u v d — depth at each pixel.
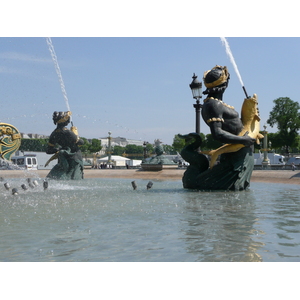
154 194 13.46
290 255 4.80
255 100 14.40
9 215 8.25
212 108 14.06
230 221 7.39
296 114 62.94
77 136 25.86
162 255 4.84
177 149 92.94
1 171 35.06
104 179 27.66
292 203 10.58
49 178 25.77
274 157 54.41
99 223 7.18
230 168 14.74
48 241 5.64
